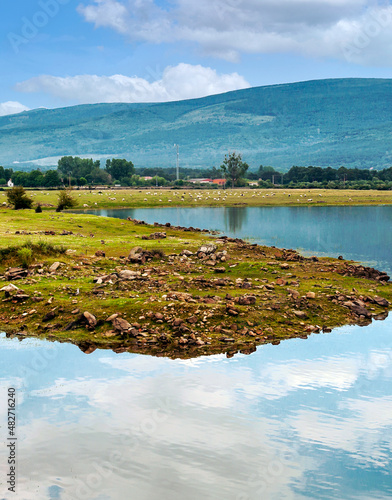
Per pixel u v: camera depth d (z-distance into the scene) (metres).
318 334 25.81
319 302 29.73
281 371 21.06
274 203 135.88
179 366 21.64
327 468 14.26
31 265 35.97
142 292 30.09
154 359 22.45
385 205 129.88
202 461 14.54
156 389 19.30
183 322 25.73
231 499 12.80
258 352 23.28
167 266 38.16
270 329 25.72
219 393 18.98
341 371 21.03
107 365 21.69
